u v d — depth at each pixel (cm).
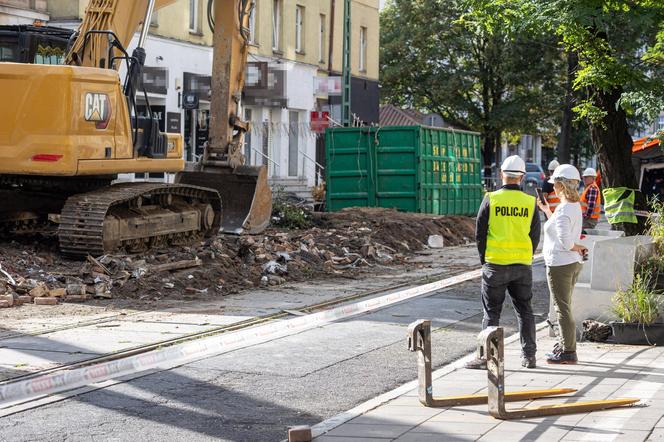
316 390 949
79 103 1691
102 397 907
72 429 802
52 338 1157
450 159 3347
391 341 1205
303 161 4241
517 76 5862
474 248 2606
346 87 3772
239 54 2223
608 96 1861
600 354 1125
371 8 5147
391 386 969
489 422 798
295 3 4362
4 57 1817
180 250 1838
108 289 1521
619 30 1677
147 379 981
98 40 1817
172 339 1163
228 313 1386
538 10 1631
